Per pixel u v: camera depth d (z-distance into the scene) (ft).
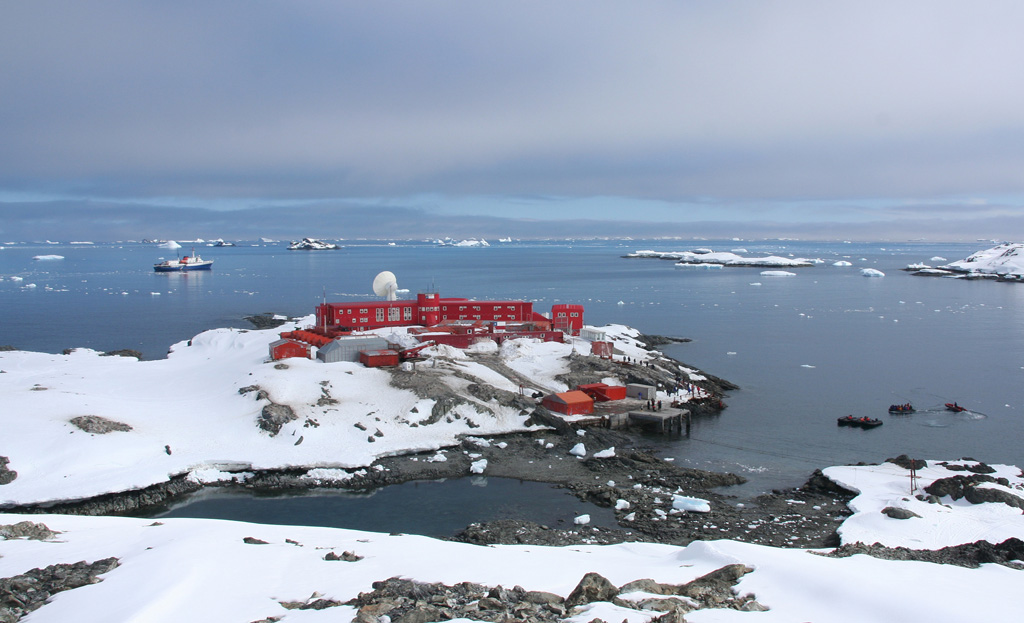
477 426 243.81
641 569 118.83
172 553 114.11
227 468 205.46
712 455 228.43
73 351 363.97
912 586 102.78
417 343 311.68
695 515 175.32
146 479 190.39
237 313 611.06
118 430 213.66
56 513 175.94
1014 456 227.40
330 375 263.49
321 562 118.73
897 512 157.69
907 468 201.57
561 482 202.90
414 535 151.74
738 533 163.02
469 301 381.60
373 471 207.51
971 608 92.89
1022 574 118.52
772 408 290.97
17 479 186.19
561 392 277.44
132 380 282.56
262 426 227.40
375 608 89.10
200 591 98.58
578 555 133.80
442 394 254.27
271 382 252.83
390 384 262.26
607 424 257.34
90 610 91.40
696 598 98.22
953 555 134.21
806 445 239.30
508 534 160.25
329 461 209.26
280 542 132.98
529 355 322.75
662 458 225.76
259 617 90.22
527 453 227.40
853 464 217.36
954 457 226.79
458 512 181.16
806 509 179.01
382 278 406.41
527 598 97.86
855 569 111.45
